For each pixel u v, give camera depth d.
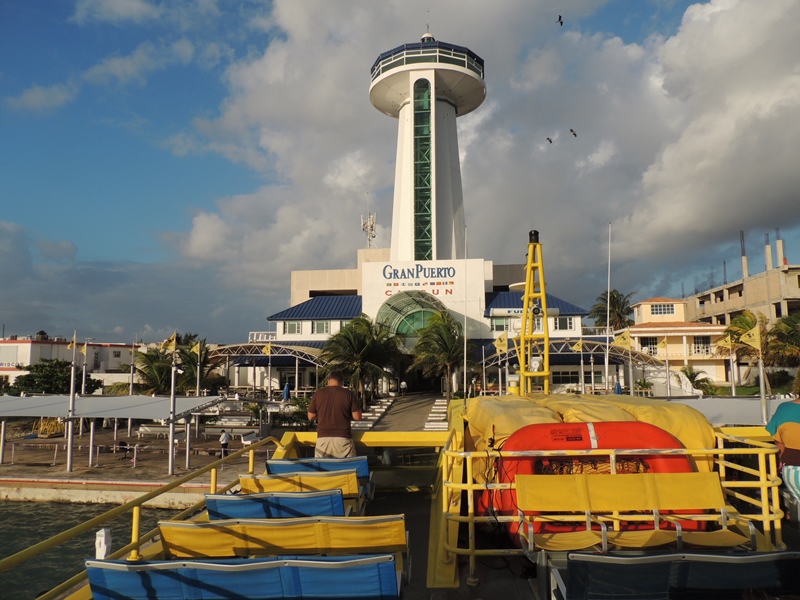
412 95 68.69
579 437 4.13
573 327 57.62
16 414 30.38
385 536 3.77
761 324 50.31
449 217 68.62
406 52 69.12
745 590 3.04
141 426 42.03
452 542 4.05
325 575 3.22
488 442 4.54
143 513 25.64
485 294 64.56
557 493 3.79
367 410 45.72
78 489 27.39
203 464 30.97
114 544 21.84
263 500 4.55
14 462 31.95
